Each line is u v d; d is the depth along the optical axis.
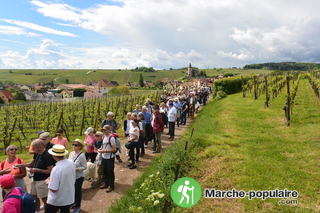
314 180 5.43
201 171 6.73
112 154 6.45
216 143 8.77
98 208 5.66
